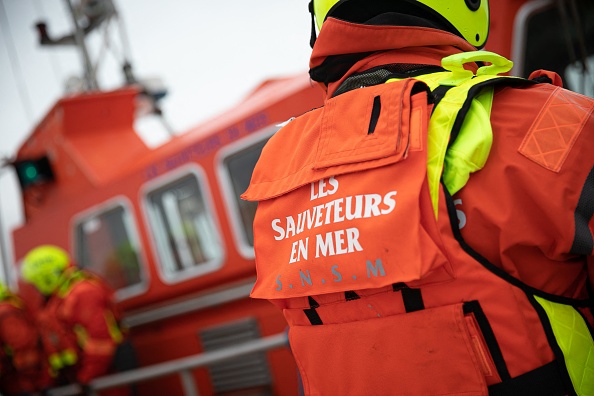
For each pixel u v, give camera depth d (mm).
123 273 5141
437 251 971
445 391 1016
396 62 1193
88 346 4398
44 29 6613
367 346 1089
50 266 4832
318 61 1279
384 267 1006
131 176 4906
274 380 4223
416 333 1028
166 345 4875
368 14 1227
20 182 5914
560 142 991
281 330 4184
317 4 1346
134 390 4906
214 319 4574
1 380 5430
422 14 1208
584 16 2777
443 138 1014
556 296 1029
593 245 981
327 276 1087
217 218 4336
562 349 998
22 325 5102
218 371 4488
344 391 1140
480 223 1012
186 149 4465
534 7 2838
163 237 4789
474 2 1257
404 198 997
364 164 1056
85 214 5406
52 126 5828
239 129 4109
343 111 1135
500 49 2908
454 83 1099
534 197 981
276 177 1241
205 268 4480
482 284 989
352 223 1051
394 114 1050
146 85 6109
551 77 1206
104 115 5754
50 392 4418
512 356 985
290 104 3811
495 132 1026
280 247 1204
